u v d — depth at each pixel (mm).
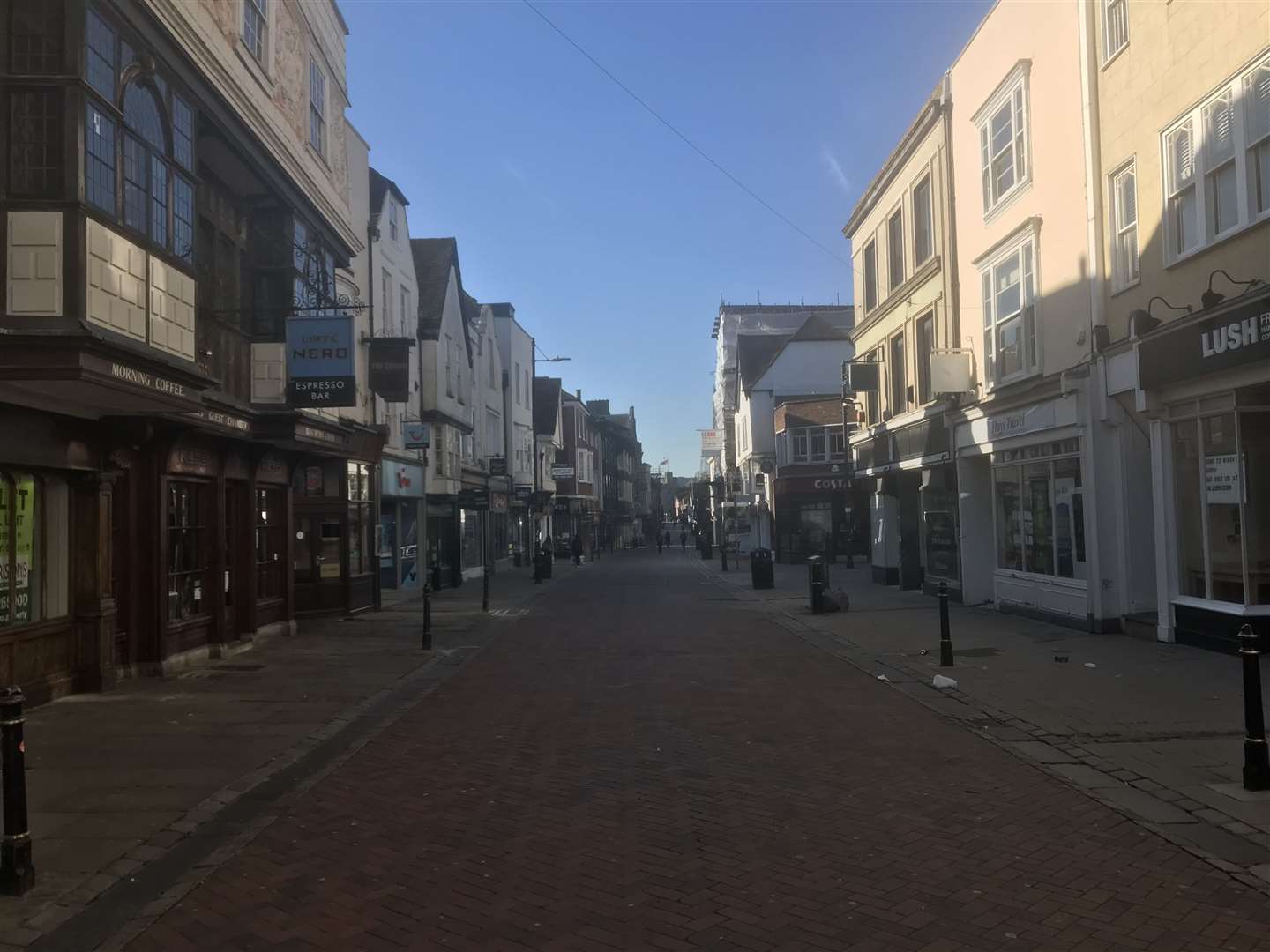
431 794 6809
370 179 23641
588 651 14578
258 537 16109
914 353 22656
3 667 9570
